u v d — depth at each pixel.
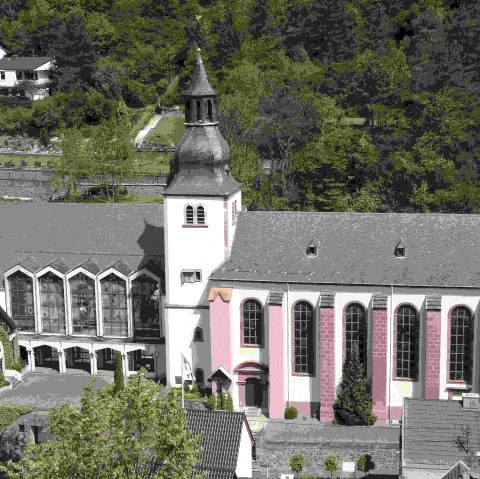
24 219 179.50
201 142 156.12
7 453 153.25
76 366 173.75
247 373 156.50
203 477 103.00
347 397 150.25
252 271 155.00
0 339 166.38
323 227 157.88
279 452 141.38
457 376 150.25
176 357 162.12
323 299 150.38
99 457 94.19
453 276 148.75
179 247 158.38
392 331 150.50
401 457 119.19
